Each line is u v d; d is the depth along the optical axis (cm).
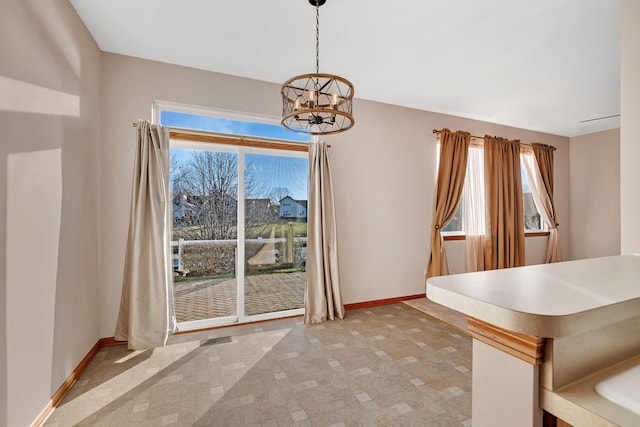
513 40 251
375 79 321
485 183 441
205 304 305
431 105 396
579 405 54
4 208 137
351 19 223
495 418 66
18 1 148
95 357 238
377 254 381
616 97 369
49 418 167
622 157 164
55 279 181
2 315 135
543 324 51
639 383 62
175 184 295
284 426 161
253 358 237
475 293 67
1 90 136
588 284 75
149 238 259
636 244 159
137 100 273
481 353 70
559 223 546
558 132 527
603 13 215
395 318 330
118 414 171
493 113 428
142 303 253
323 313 320
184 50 264
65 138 195
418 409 175
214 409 175
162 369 220
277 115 328
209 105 298
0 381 133
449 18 222
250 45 257
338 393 190
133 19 221
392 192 391
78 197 214
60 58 189
